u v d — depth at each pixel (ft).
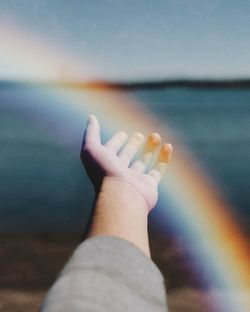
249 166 59.67
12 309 17.11
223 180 49.93
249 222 31.63
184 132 112.68
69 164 67.05
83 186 49.80
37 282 20.25
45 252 25.52
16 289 19.34
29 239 28.73
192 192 41.83
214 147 83.46
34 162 69.62
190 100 278.87
